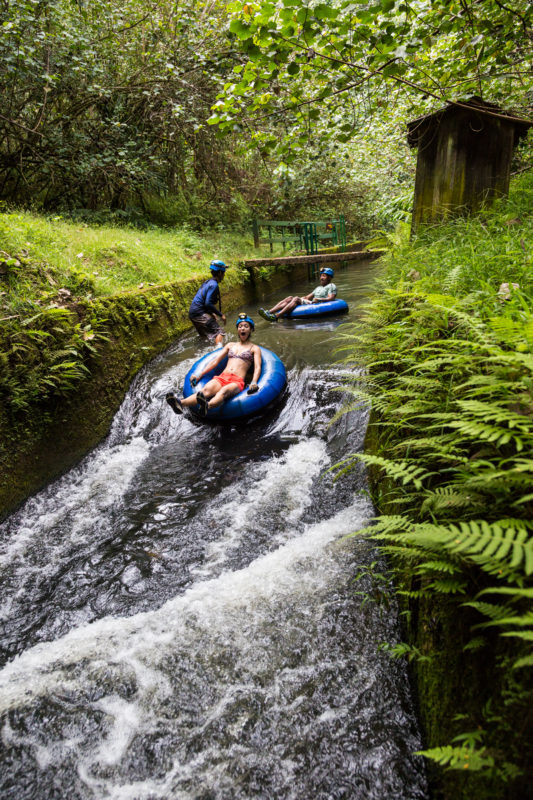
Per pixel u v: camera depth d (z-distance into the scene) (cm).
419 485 180
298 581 271
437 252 445
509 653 123
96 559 318
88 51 806
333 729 189
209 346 678
